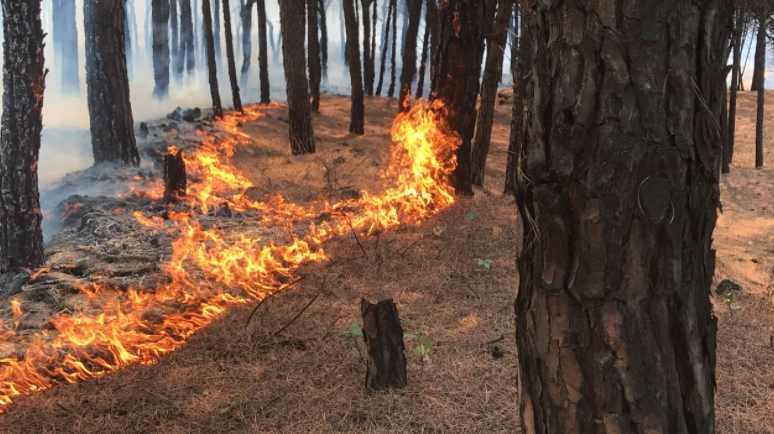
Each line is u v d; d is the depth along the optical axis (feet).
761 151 44.19
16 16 17.24
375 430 9.87
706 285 5.32
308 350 12.84
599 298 5.05
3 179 18.12
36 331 14.19
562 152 5.03
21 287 17.24
